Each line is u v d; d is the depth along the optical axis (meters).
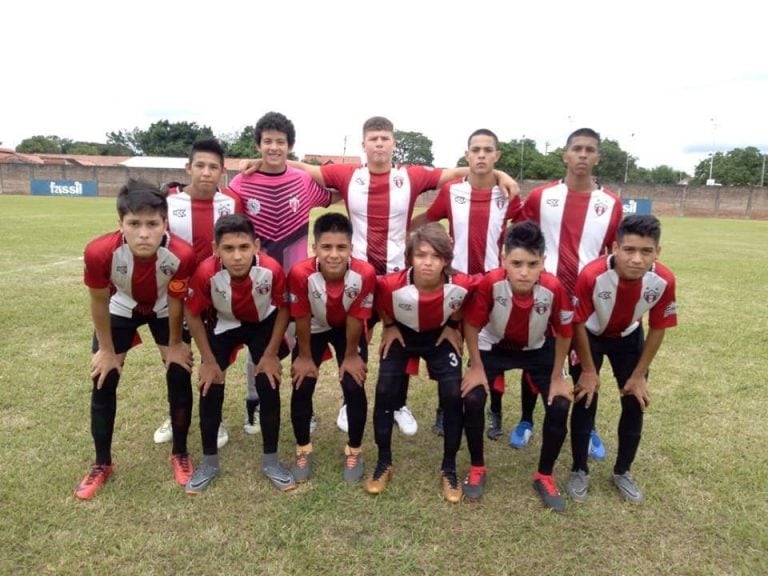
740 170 61.09
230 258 2.84
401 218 3.78
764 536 2.72
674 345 5.84
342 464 3.37
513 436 3.71
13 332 5.56
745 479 3.24
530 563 2.52
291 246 3.77
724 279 10.04
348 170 3.83
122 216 2.73
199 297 3.00
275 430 3.11
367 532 2.71
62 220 16.86
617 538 2.72
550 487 3.01
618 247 2.85
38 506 2.80
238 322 3.21
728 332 6.35
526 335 3.10
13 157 58.22
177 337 3.11
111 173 38.41
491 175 3.71
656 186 37.81
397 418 3.92
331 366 5.16
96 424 2.97
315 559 2.49
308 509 2.87
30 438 3.47
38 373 4.51
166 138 69.06
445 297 3.04
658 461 3.46
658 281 2.90
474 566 2.49
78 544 2.54
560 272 3.60
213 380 3.04
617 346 3.20
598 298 2.98
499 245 3.77
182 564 2.44
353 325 3.17
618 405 4.35
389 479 3.17
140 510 2.81
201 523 2.72
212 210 3.42
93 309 2.91
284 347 3.49
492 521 2.83
